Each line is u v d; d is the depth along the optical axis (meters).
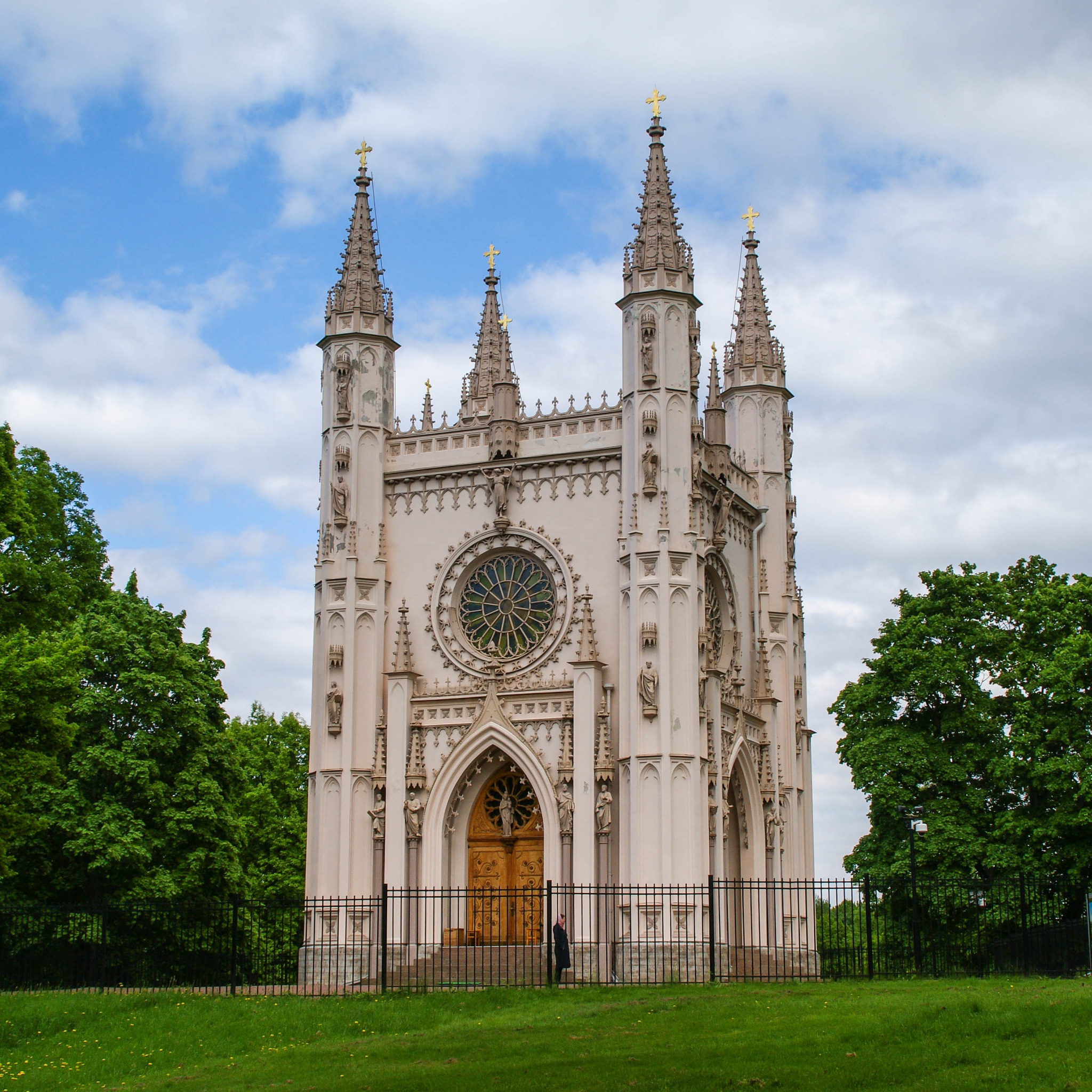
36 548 72.69
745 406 79.12
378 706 67.31
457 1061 35.00
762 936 69.94
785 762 74.25
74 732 49.75
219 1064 37.16
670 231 66.44
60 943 64.56
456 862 65.12
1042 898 63.56
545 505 67.06
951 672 69.94
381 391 70.75
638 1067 32.66
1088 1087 28.17
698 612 63.22
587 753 62.41
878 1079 30.02
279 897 89.69
